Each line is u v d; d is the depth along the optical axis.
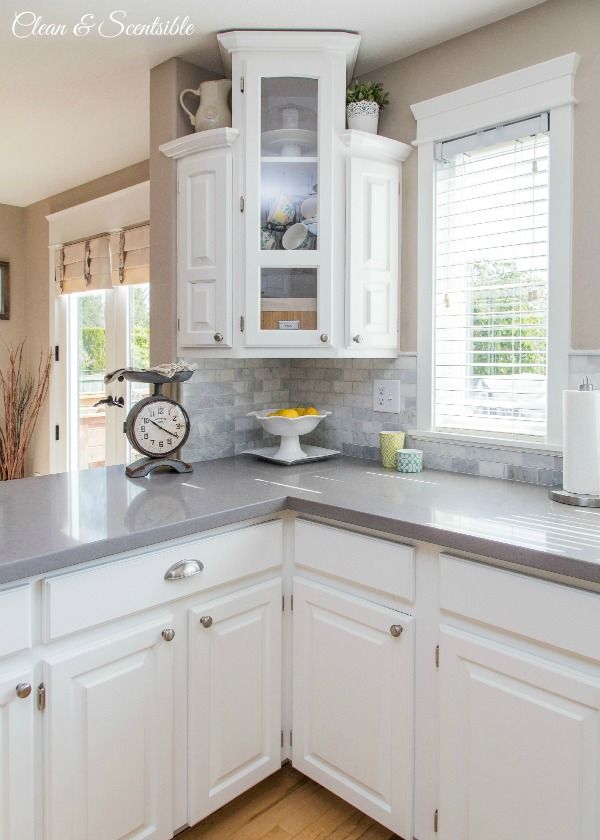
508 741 1.35
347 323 2.10
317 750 1.75
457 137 2.09
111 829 1.42
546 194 1.91
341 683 1.68
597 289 1.80
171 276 2.25
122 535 1.38
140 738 1.47
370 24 2.00
